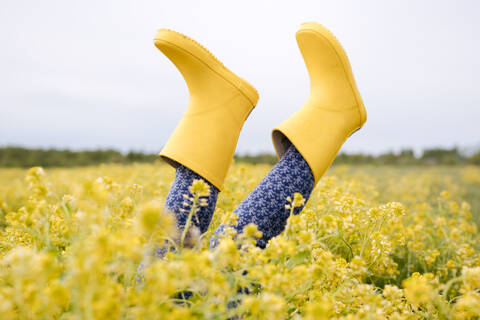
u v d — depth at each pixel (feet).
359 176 22.58
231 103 4.13
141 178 14.16
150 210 2.22
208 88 4.11
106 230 2.49
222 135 4.06
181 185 3.98
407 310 3.32
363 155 71.72
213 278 2.51
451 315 2.96
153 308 2.29
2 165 43.98
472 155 78.95
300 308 3.15
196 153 3.94
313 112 4.20
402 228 6.59
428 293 2.85
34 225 3.00
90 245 2.29
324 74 4.30
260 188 3.99
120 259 2.60
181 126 4.17
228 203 6.51
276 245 2.84
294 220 3.22
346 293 3.28
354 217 4.44
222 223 3.59
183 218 3.85
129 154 47.47
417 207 9.13
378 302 3.04
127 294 2.50
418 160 80.74
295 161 4.09
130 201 3.24
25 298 2.17
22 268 2.16
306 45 4.33
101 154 50.88
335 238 4.58
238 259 2.89
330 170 25.61
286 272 2.84
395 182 22.33
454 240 6.40
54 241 3.46
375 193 9.25
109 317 2.12
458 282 5.19
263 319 2.49
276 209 3.89
